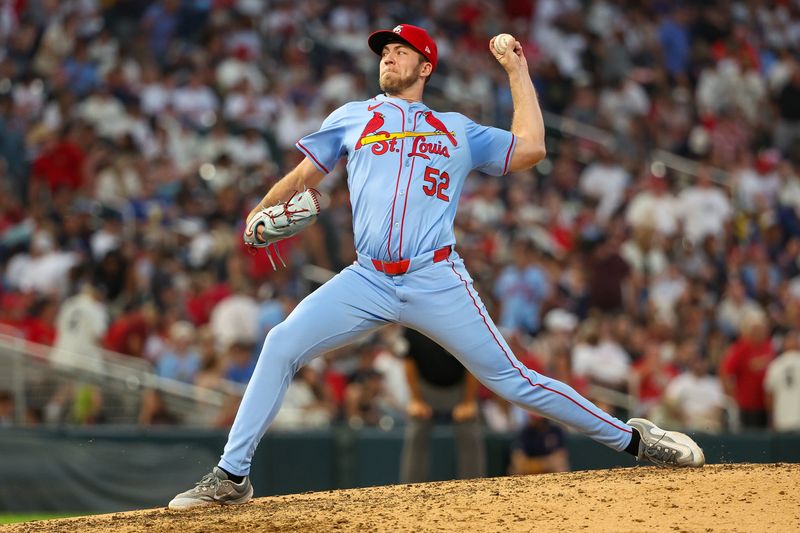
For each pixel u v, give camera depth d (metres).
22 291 47.75
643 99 69.00
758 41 76.75
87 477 36.25
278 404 18.23
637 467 20.67
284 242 47.81
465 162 17.95
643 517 16.44
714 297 55.69
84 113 56.72
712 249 57.38
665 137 67.50
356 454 37.28
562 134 65.38
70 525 17.81
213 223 49.16
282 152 57.91
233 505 18.56
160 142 56.28
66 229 48.97
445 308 17.70
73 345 43.69
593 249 53.47
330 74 62.38
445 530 16.09
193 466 36.78
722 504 16.92
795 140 71.94
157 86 59.00
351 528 16.34
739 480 18.16
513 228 54.62
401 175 17.58
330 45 65.25
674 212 57.91
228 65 60.88
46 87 58.72
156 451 36.72
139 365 43.88
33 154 54.53
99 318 44.31
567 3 73.00
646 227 56.03
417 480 29.84
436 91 63.94
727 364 43.75
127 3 64.00
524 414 40.53
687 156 67.56
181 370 43.53
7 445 36.22
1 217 50.91
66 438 36.72
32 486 36.16
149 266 47.38
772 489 17.56
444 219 17.78
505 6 71.50
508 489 18.84
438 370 29.77
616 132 64.62
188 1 64.19
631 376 44.25
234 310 44.12
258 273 46.72
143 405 42.09
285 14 64.94
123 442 36.75
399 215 17.50
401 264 17.58
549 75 68.62
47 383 43.38
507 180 59.16
